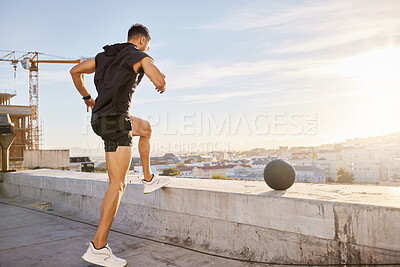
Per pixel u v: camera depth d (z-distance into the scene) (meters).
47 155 28.22
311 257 2.13
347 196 2.24
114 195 2.28
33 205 5.21
